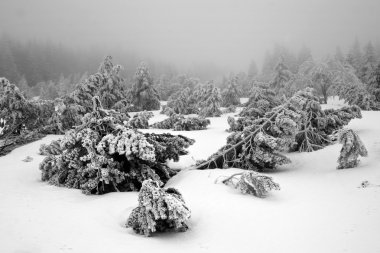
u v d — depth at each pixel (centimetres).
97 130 1032
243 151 1141
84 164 989
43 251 517
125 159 1006
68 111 2089
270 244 588
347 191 835
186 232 655
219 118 2923
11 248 517
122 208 774
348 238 585
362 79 5231
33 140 1864
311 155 1285
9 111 1861
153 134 1106
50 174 1054
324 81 3903
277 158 1103
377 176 916
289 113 1170
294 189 906
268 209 742
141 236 629
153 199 632
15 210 704
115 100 3231
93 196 902
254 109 1727
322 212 709
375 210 687
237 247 585
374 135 1420
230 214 715
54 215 689
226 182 915
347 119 1477
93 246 551
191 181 984
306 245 575
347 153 1035
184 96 3378
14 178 1066
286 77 4619
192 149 1578
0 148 1600
